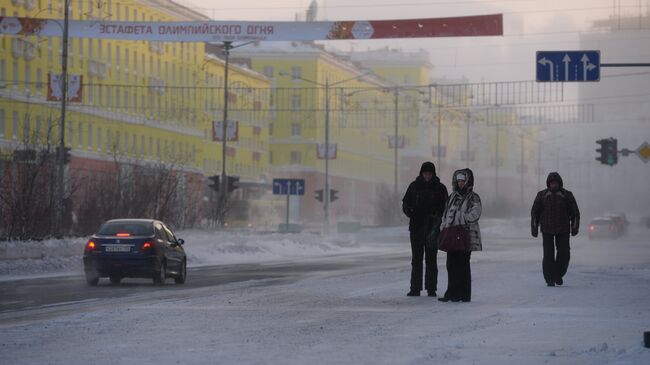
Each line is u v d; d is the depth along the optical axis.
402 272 49.06
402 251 89.12
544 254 39.38
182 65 163.00
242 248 76.06
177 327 24.80
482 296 34.22
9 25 75.06
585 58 57.09
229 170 186.38
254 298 33.72
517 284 40.00
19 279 47.94
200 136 171.00
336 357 19.53
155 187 80.38
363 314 28.12
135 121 146.50
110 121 139.00
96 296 36.69
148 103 151.38
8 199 61.62
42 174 64.00
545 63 57.50
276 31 71.19
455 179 32.28
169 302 32.28
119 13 134.00
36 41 120.06
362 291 36.69
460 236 31.88
